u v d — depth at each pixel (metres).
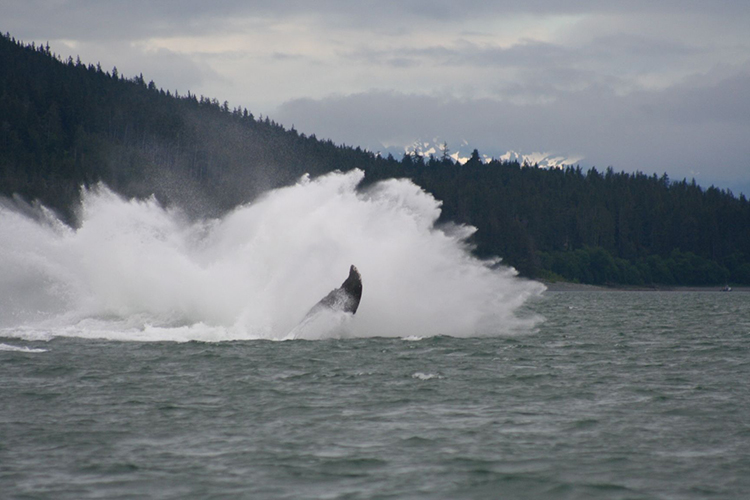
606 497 48.34
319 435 60.84
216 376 83.00
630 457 55.75
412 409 69.75
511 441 59.66
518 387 80.38
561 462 54.66
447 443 59.00
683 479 51.25
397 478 51.38
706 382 84.69
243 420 65.19
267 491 48.97
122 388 76.62
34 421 64.00
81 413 66.81
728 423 65.38
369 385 79.88
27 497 47.31
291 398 73.38
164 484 49.84
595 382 83.88
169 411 67.81
